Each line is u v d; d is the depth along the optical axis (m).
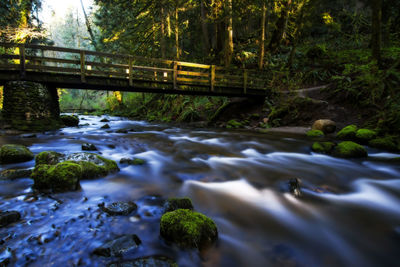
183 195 2.74
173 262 1.53
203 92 10.39
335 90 9.44
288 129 8.84
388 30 10.20
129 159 4.07
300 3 13.17
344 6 12.71
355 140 6.32
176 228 1.76
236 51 16.69
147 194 2.72
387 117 6.43
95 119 16.09
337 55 12.27
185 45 21.53
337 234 2.03
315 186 3.16
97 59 22.86
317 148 5.33
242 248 1.79
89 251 1.64
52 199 2.42
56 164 2.94
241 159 4.69
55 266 1.49
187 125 12.25
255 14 17.91
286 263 1.64
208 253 1.71
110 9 19.53
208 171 3.76
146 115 18.19
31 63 7.69
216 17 13.97
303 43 16.53
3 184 2.74
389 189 3.09
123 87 9.00
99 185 2.91
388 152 5.25
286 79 12.40
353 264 1.67
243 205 2.53
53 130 8.09
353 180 3.44
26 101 7.41
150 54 17.95
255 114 11.15
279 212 2.40
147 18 15.59
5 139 5.95
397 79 7.34
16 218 1.99
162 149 5.54
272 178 3.45
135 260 1.51
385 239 1.96
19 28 12.63
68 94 31.59
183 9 16.59
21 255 1.57
